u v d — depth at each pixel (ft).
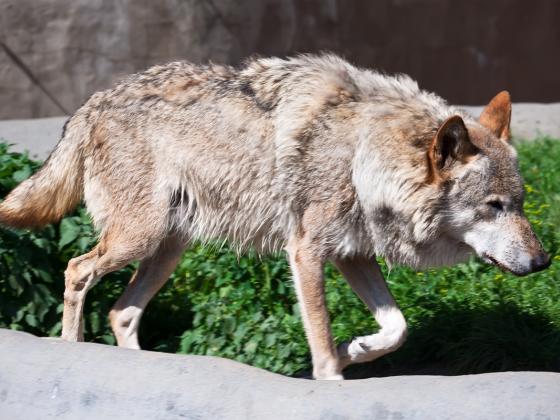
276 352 48.16
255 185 43.65
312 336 42.39
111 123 45.29
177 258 47.67
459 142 40.22
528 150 82.33
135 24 118.73
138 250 45.44
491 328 46.44
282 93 43.27
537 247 40.73
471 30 140.15
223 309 50.88
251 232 44.80
